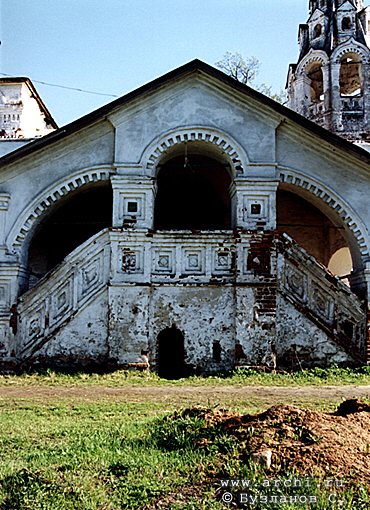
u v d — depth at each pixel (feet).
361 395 35.19
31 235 47.78
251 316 44.32
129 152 46.34
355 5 88.58
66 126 45.85
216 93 47.34
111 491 16.84
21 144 50.29
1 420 27.20
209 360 44.45
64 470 18.35
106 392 36.47
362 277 46.75
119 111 46.50
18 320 44.91
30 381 40.52
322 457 17.71
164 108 47.11
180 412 25.13
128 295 44.45
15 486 17.04
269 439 19.06
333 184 47.47
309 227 60.18
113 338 43.88
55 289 45.27
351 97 84.89
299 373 42.91
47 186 46.65
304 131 46.85
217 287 45.21
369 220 47.19
